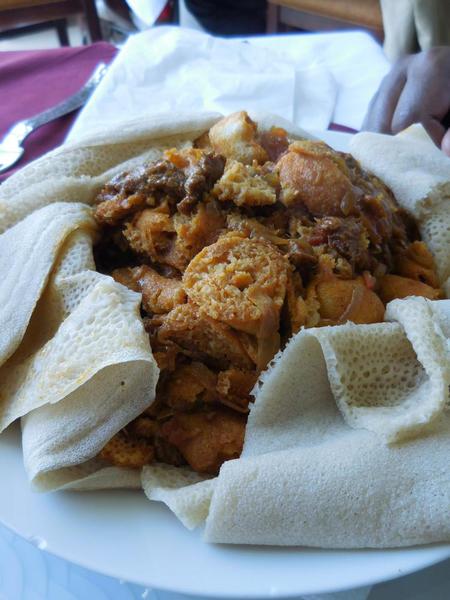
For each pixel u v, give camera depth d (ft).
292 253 0.99
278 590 0.73
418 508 0.75
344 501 0.77
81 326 0.88
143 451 0.92
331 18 3.39
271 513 0.78
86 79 2.10
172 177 1.06
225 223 1.04
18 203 1.13
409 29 2.63
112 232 1.11
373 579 0.74
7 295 0.97
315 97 1.83
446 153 1.53
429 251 1.18
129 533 0.81
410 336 0.88
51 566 0.95
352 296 0.98
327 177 1.05
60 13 3.51
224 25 4.13
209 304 0.91
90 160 1.28
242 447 0.92
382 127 1.69
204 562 0.77
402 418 0.80
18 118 1.96
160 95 1.83
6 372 0.96
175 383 0.95
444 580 0.88
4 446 0.91
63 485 0.84
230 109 1.76
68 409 0.87
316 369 0.89
